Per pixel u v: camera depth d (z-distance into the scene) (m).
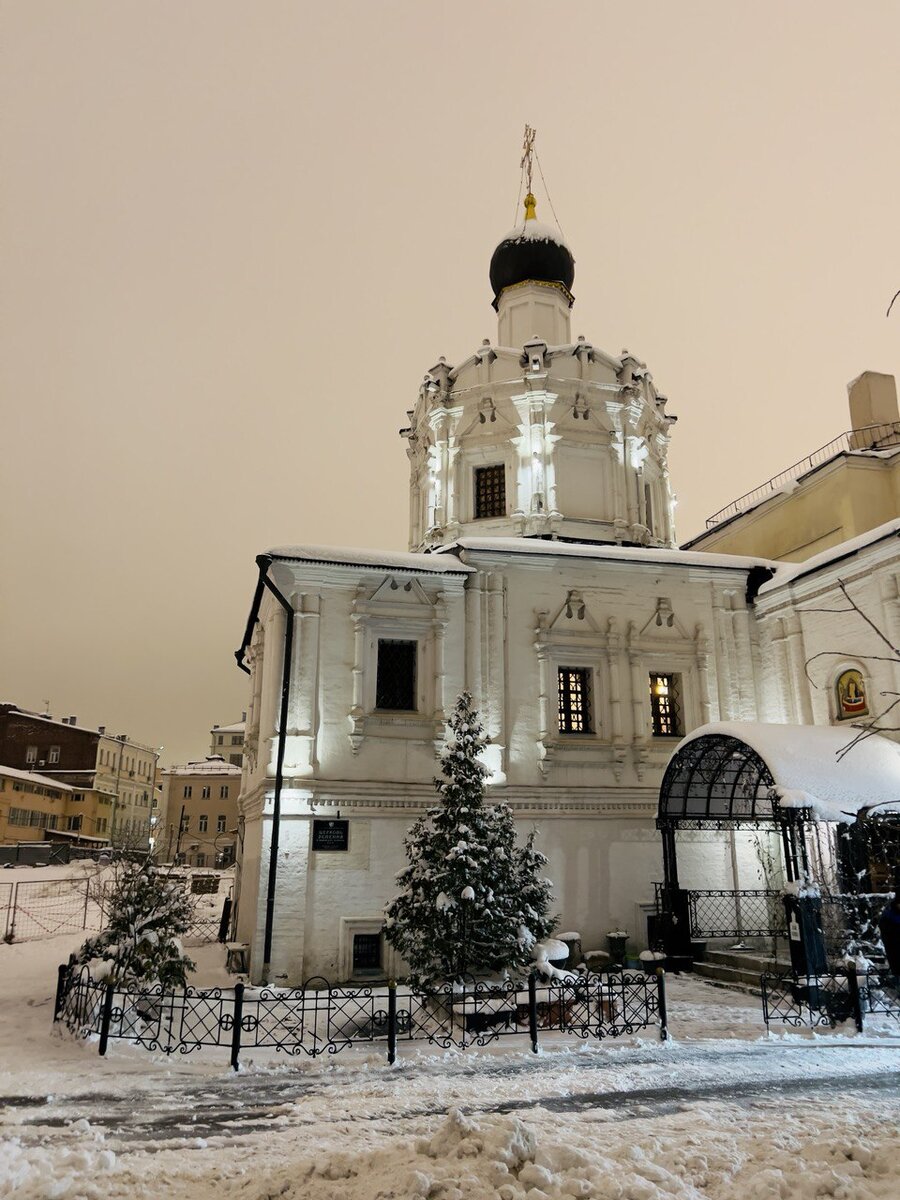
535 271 31.03
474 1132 7.66
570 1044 13.03
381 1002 16.33
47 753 88.19
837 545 24.83
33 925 30.42
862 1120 8.82
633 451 27.75
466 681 22.31
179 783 91.31
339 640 21.64
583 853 21.78
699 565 24.52
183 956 15.27
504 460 27.42
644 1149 7.83
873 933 16.34
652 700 23.94
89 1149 8.27
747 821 22.50
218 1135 8.95
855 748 18.50
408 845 16.84
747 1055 12.33
